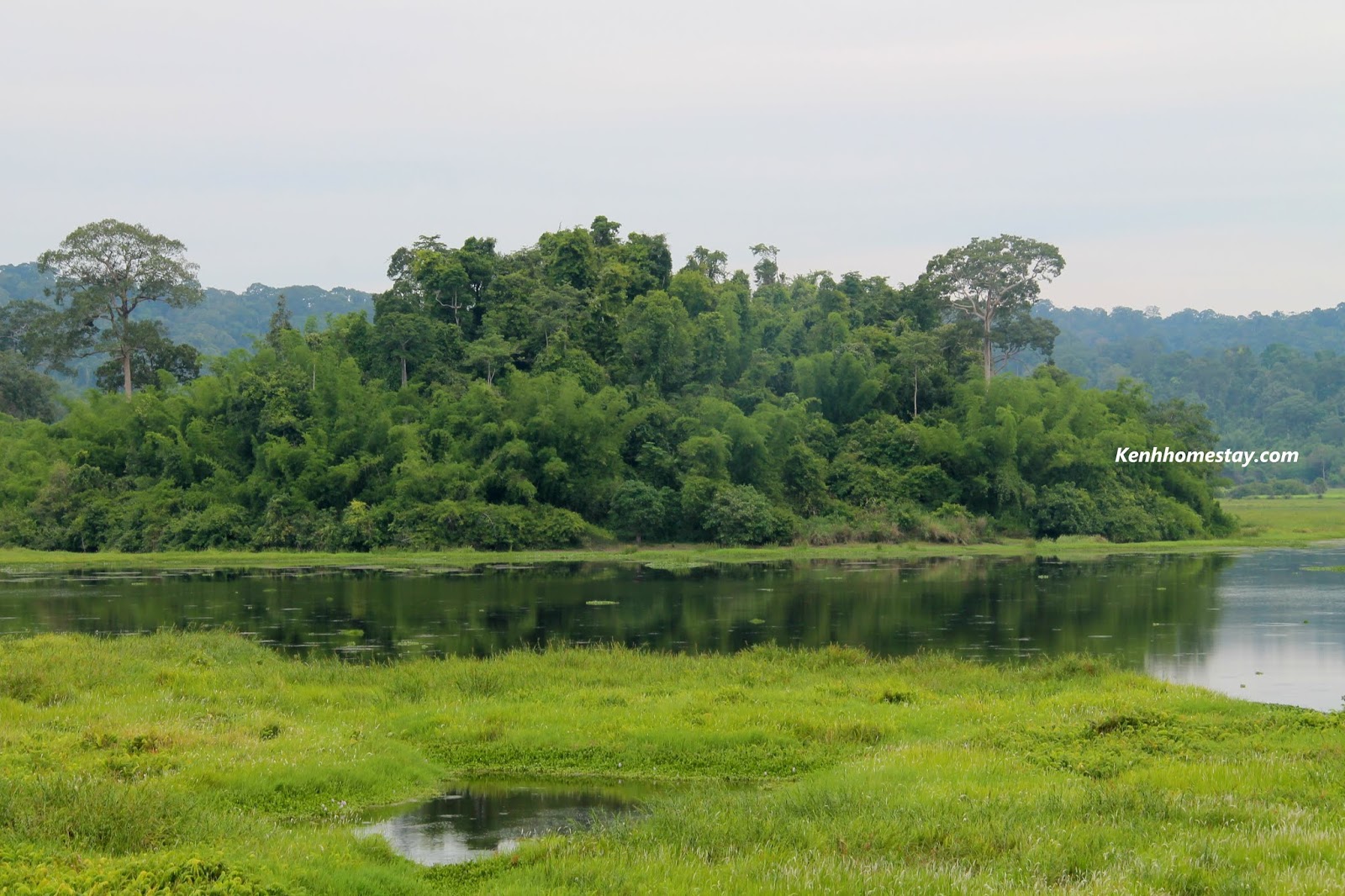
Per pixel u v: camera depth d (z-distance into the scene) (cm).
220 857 1531
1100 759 2238
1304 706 3108
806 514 10075
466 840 2012
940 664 3566
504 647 4228
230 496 9225
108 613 5225
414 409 9862
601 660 3581
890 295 13388
